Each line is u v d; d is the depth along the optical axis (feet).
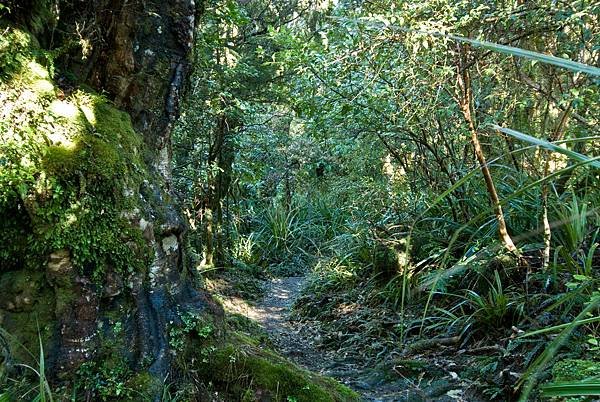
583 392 2.72
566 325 2.88
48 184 6.61
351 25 12.42
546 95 13.29
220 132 21.83
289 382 8.07
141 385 6.96
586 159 2.56
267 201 33.83
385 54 12.87
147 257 7.54
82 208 6.83
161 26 8.82
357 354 13.44
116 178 7.23
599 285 9.43
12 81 6.74
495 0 12.11
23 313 6.68
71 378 6.66
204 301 8.52
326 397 8.07
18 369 6.47
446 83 13.05
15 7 7.21
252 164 28.17
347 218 28.02
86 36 8.16
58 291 6.70
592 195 12.40
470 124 12.73
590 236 11.96
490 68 12.74
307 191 33.94
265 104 24.81
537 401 8.14
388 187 19.10
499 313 11.60
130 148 7.81
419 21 11.41
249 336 11.50
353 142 16.62
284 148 30.89
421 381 10.84
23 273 6.73
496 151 15.30
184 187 22.38
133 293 7.34
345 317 16.29
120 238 7.19
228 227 27.35
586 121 12.60
